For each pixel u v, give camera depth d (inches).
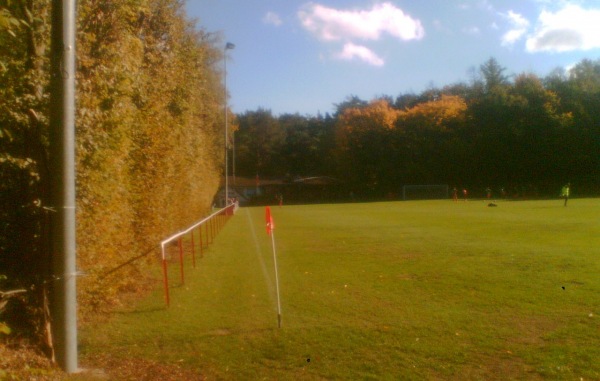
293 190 3501.5
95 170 365.4
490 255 727.1
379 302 461.4
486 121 3102.9
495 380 282.7
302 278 590.6
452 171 3233.3
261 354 330.0
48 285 313.0
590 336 351.6
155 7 732.7
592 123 2856.8
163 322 403.5
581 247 791.7
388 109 3491.6
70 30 280.2
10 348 297.4
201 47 1184.2
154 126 601.6
